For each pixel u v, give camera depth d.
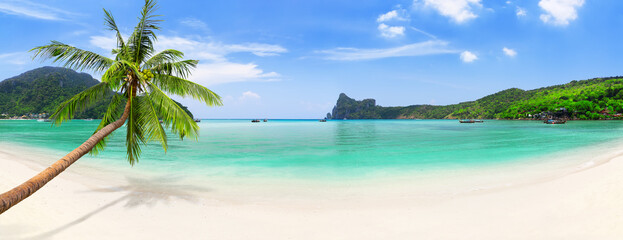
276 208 7.98
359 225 6.56
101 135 7.12
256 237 5.96
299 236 5.99
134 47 8.79
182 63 9.70
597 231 5.51
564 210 6.84
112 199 8.64
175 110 8.26
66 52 7.71
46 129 57.84
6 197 4.55
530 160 16.14
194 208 7.95
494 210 7.25
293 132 54.22
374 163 16.23
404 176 12.31
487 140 31.73
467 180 11.20
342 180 11.70
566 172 11.76
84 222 6.71
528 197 8.21
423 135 42.81
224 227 6.54
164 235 6.05
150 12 8.71
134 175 12.77
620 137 32.84
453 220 6.67
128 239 5.82
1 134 42.16
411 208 7.73
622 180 8.73
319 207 8.04
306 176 12.56
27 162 15.45
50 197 8.48
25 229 6.12
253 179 12.01
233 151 22.69
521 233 5.71
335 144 28.55
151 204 8.27
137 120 8.63
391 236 5.87
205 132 54.09
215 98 9.62
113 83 8.02
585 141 28.08
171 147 25.77
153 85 8.31
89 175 12.38
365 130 61.84
